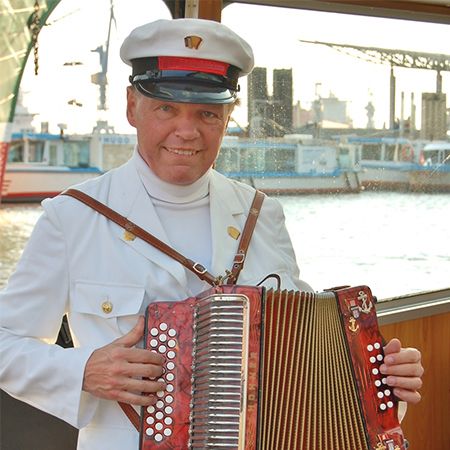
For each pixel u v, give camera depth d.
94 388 2.50
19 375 2.57
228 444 2.39
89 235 2.66
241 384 2.41
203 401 2.44
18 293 2.62
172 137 2.61
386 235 5.07
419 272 5.21
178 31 2.59
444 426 5.31
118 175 2.79
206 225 2.84
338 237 4.87
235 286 2.46
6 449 3.76
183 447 2.47
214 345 2.43
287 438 2.49
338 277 4.89
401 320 4.96
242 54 2.68
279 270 2.90
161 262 2.67
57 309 2.66
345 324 2.62
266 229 2.96
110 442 2.61
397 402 2.65
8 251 4.11
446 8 4.98
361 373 2.61
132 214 2.72
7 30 3.83
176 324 2.51
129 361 2.47
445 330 5.29
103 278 2.64
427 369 5.20
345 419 2.57
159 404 2.48
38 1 3.86
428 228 5.25
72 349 2.58
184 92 2.57
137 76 2.64
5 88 3.91
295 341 2.51
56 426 3.82
